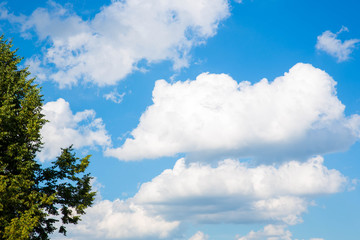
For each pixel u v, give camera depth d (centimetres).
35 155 2730
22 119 2694
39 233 2672
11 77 2880
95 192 2889
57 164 2797
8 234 2261
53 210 2750
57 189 2784
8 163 2628
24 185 2498
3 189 2352
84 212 2856
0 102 2766
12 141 2675
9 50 3061
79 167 2841
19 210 2525
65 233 2789
